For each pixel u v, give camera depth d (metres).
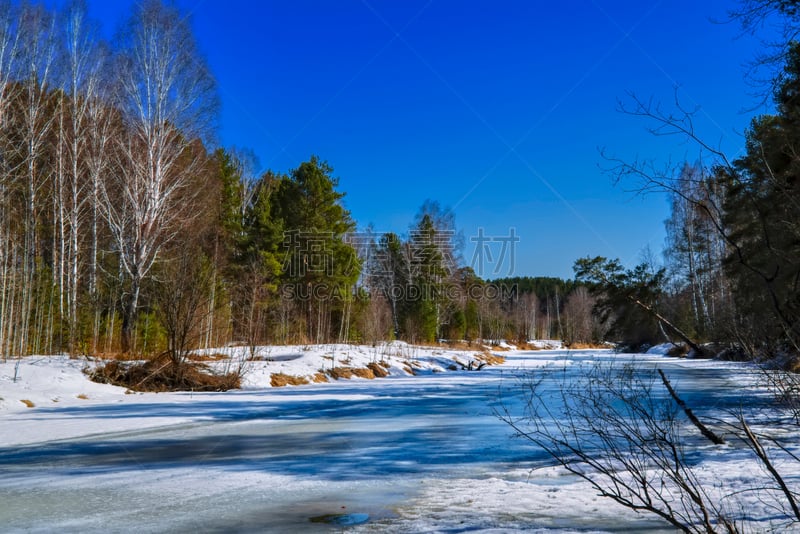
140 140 25.36
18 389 14.87
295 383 20.58
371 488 6.74
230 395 16.94
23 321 20.66
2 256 22.19
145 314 24.97
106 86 26.44
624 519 5.15
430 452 9.05
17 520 5.57
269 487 6.83
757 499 5.44
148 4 24.84
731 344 7.33
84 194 29.48
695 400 13.81
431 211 55.22
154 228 25.19
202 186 29.39
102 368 17.69
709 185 4.80
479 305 64.12
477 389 19.44
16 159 27.09
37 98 26.95
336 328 40.59
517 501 5.91
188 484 7.01
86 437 10.41
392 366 26.89
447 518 5.37
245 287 32.59
